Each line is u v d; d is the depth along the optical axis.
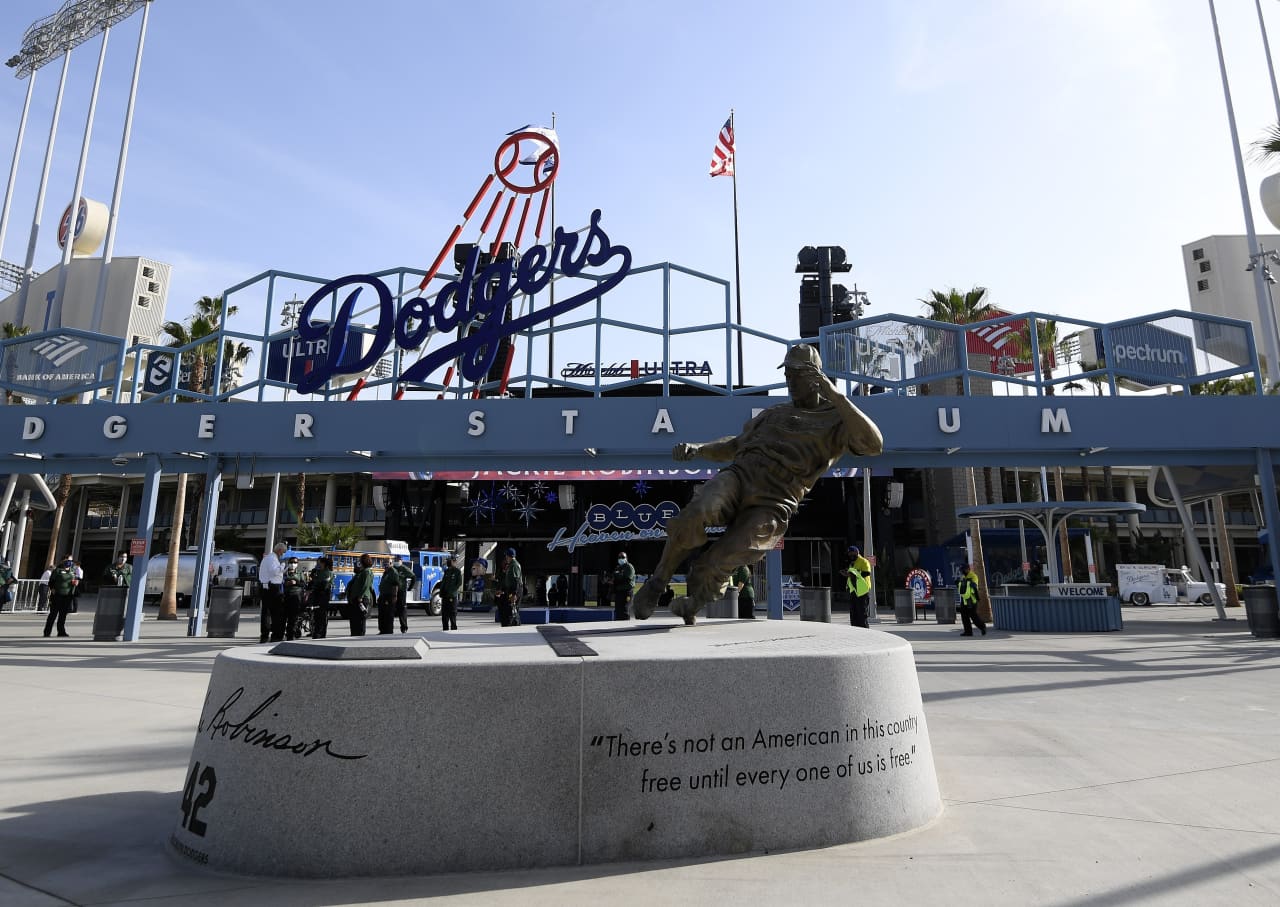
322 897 3.19
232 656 4.00
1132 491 52.91
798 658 3.95
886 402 15.08
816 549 40.22
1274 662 12.07
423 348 16.83
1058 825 4.11
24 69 44.53
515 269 17.03
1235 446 14.62
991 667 11.77
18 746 6.24
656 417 15.27
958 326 15.47
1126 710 7.84
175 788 5.03
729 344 15.88
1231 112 31.05
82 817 4.39
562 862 3.51
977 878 3.35
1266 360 30.53
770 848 3.70
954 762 5.58
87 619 25.44
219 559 34.47
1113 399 14.82
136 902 3.15
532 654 3.96
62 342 17.41
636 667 3.74
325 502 51.38
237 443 15.79
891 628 21.44
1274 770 5.30
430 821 3.48
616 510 34.41
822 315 41.06
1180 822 4.14
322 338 16.94
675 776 3.67
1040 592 20.20
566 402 15.38
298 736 3.57
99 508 55.66
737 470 5.68
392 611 14.73
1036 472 49.22
